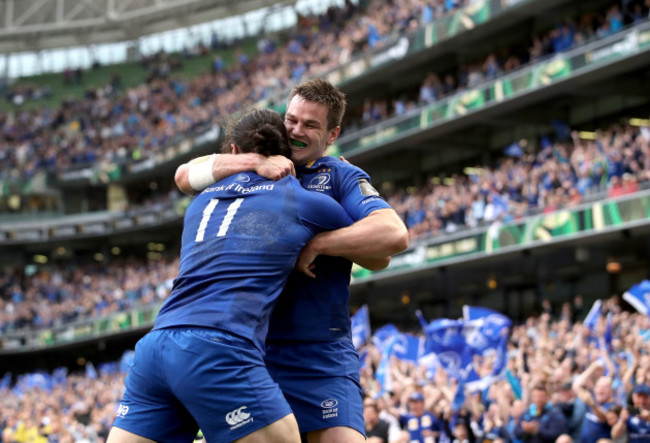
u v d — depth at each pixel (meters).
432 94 31.88
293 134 4.95
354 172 4.87
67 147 50.84
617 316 16.09
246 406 4.05
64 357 48.22
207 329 4.10
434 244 27.91
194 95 48.00
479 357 11.52
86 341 42.94
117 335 42.50
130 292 42.41
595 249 25.81
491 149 33.72
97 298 44.00
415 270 28.94
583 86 26.84
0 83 57.31
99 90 53.19
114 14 54.25
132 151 47.97
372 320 33.81
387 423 10.98
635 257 25.28
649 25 23.34
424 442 10.65
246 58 46.41
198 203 4.55
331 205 4.52
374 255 4.50
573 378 11.62
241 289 4.20
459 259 26.91
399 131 32.34
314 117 4.91
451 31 30.39
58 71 57.50
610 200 22.25
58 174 49.91
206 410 4.07
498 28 30.34
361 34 35.84
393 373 12.95
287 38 46.34
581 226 23.00
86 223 48.09
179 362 4.09
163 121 47.84
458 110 29.78
